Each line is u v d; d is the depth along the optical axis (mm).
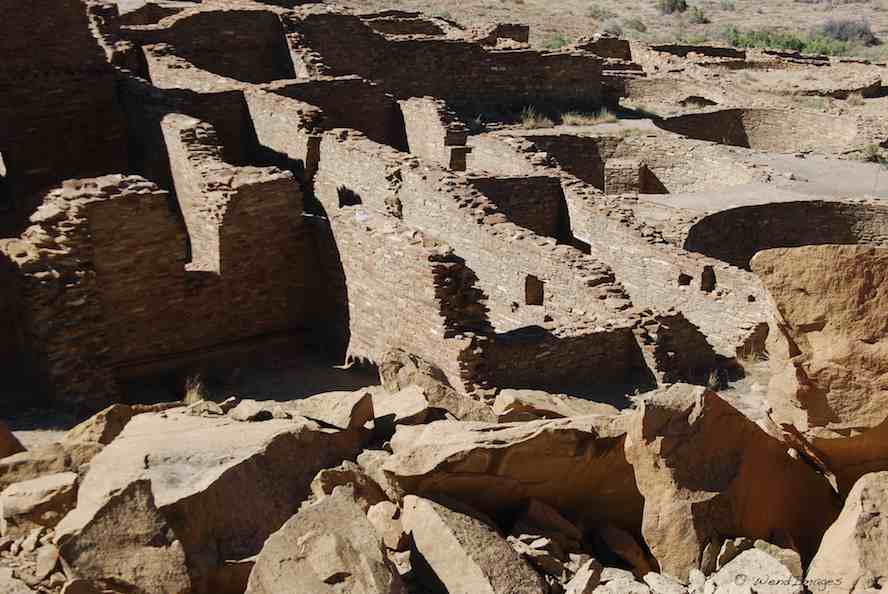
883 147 31875
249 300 18031
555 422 8820
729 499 8289
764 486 8586
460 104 33625
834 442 8453
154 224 16547
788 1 79438
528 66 34094
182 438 9438
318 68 30219
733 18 70750
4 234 21484
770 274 8352
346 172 22562
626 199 24906
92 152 23766
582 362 16297
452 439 8531
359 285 17531
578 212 22312
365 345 17703
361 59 32156
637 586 7578
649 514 8305
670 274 19719
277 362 18297
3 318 15141
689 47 46219
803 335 8336
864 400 8289
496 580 7375
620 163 29047
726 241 24047
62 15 22766
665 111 35938
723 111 34781
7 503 8859
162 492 8383
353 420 10156
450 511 7980
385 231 16656
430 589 7625
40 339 14531
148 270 16703
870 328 8164
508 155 25234
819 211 24859
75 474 9352
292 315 18672
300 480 9211
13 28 22172
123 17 31719
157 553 7828
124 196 16125
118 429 11117
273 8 31812
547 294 18156
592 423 8883
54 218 15094
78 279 14844
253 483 8773
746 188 26469
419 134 27781
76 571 7680
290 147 24062
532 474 8617
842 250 8141
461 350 15156
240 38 30641
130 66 27312
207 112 25031
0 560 8383
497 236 18938
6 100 22344
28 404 14703
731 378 17016
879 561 7535
